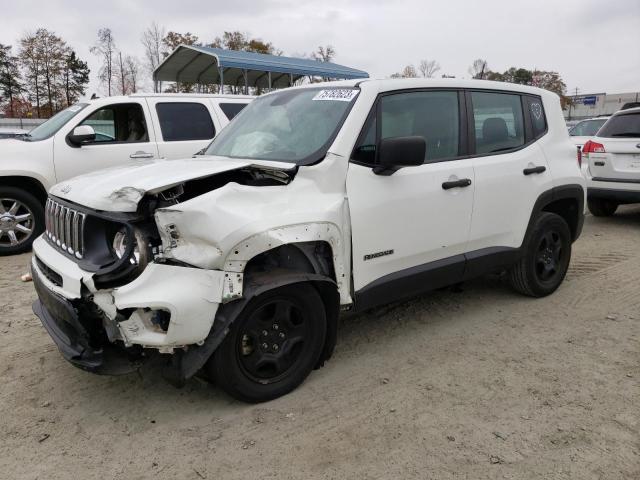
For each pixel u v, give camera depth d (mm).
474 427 3025
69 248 3156
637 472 2637
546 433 2959
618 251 6863
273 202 3148
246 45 44469
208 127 7973
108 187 3066
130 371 2963
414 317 4660
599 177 8273
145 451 2832
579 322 4523
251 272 3184
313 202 3303
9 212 6754
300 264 3342
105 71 45625
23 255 6828
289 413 3172
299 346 3346
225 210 2906
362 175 3557
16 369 3707
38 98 54875
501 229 4504
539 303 4980
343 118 3611
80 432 2996
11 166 6684
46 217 3652
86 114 7262
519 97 4820
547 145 4945
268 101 4496
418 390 3434
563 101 56875
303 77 15719
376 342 4156
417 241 3885
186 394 3391
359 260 3555
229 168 3219
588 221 9039
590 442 2871
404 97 3922
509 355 3928
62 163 7008
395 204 3699
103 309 2805
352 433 2977
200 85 18172
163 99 7750
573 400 3293
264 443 2891
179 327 2779
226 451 2826
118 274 2818
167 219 2795
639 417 3100
